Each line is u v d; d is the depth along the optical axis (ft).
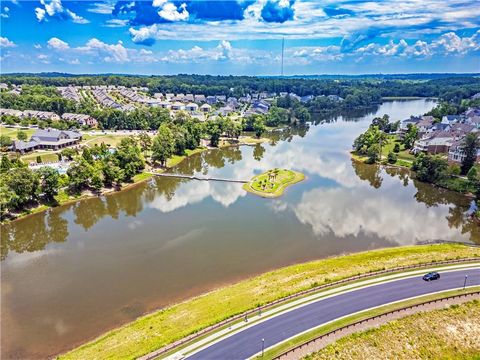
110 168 438.40
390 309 201.77
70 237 321.52
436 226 338.34
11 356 183.32
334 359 170.81
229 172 520.83
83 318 211.20
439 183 456.45
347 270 249.34
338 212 369.50
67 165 486.38
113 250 294.46
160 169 526.57
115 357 173.58
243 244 300.81
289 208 379.35
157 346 179.52
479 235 319.27
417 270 243.19
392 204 394.11
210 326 193.06
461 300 210.38
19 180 362.94
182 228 333.62
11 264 275.18
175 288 239.91
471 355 180.75
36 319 210.79
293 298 215.31
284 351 172.45
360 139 611.47
